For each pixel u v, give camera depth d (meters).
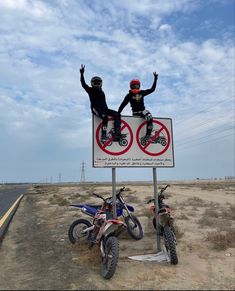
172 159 6.10
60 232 7.59
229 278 4.28
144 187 33.56
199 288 3.93
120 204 6.30
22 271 4.80
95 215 5.64
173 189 27.20
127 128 5.88
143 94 5.88
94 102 5.63
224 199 15.41
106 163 5.70
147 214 9.64
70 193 25.19
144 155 5.93
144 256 5.30
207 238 6.22
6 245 6.55
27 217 10.67
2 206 14.89
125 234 6.82
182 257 5.23
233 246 5.74
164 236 5.06
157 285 4.03
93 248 5.52
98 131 5.73
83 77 5.52
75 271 4.65
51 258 5.41
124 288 3.95
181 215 9.14
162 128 6.12
